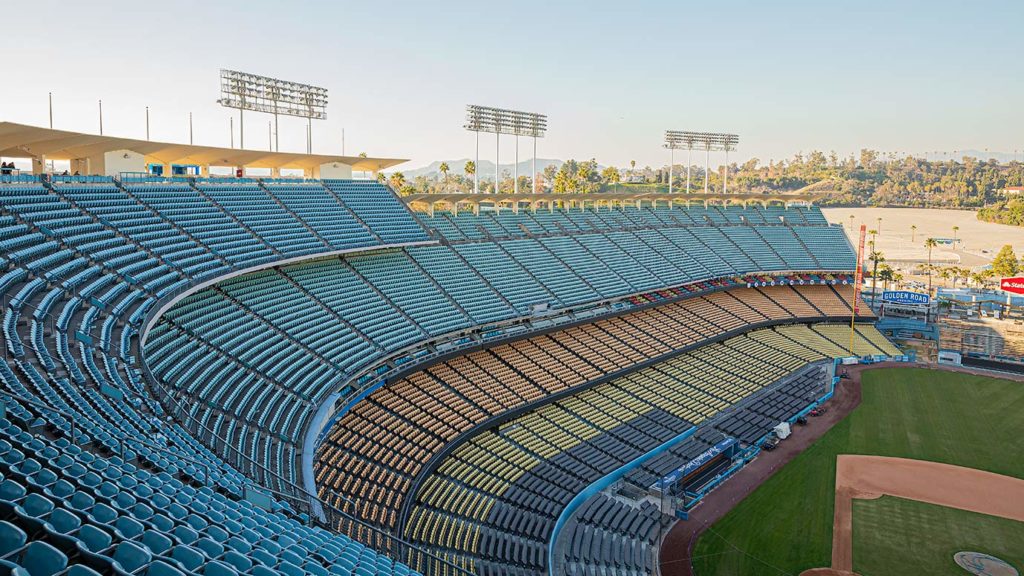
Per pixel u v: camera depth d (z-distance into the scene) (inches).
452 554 1379.2
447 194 2800.2
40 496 569.3
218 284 1846.7
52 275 1300.4
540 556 1450.5
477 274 2652.6
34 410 823.1
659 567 1477.6
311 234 2202.3
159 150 2032.5
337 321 1989.4
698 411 2313.0
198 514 737.0
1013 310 3922.2
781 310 3435.0
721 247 3666.3
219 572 567.8
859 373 2952.8
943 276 5300.2
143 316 1348.4
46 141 1710.1
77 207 1620.3
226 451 1195.9
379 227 2502.5
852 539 1588.3
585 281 2915.8
